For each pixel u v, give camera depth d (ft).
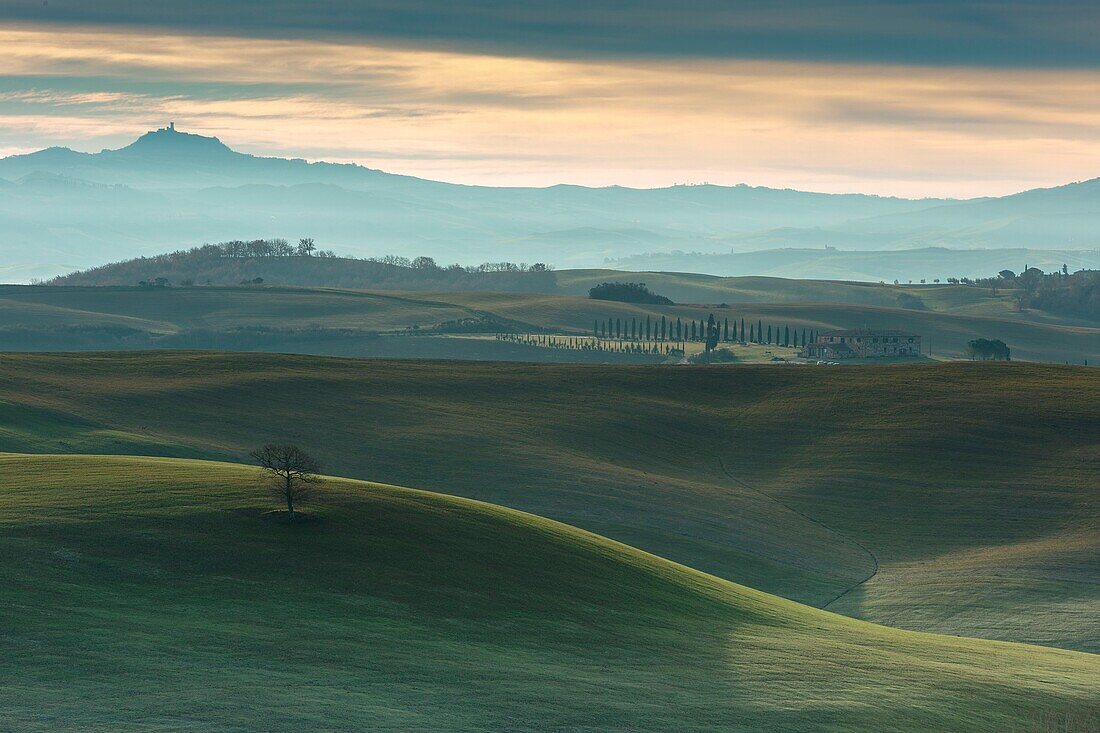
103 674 462.60
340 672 501.56
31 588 547.90
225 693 457.27
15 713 415.44
